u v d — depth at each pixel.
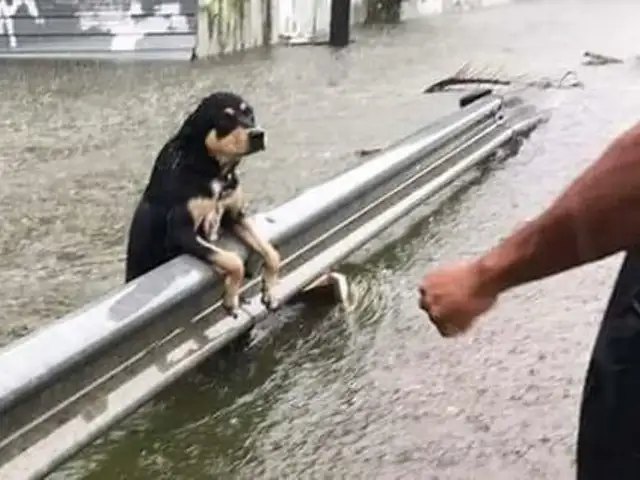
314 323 4.02
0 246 5.18
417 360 3.74
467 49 12.87
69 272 4.76
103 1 12.27
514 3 20.25
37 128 8.25
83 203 5.99
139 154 7.25
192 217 3.19
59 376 2.53
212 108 3.15
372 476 2.98
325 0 14.16
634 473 1.35
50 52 12.39
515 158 6.67
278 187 6.11
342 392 3.50
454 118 5.86
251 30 13.11
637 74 10.38
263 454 3.10
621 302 1.35
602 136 7.33
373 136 7.62
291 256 3.73
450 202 5.64
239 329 3.35
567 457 3.08
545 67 10.95
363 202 4.34
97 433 2.67
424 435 3.22
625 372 1.34
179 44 12.18
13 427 2.41
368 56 12.35
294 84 10.23
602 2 20.55
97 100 9.50
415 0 17.42
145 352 2.91
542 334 3.96
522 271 1.30
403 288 4.40
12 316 4.19
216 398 3.43
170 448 3.12
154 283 2.99
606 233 1.18
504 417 3.33
